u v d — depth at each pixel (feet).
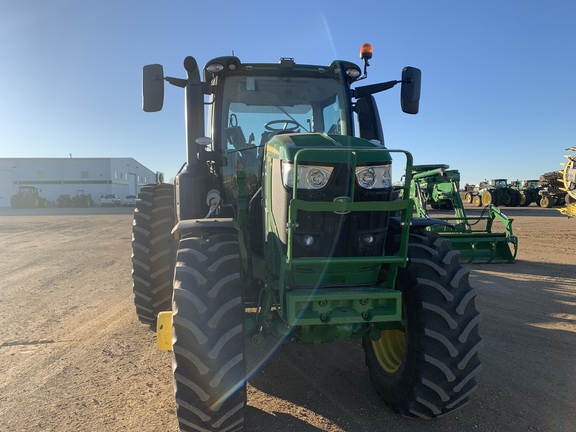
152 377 12.50
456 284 9.61
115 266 29.53
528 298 20.76
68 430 9.82
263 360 12.49
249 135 13.50
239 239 10.77
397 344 11.15
